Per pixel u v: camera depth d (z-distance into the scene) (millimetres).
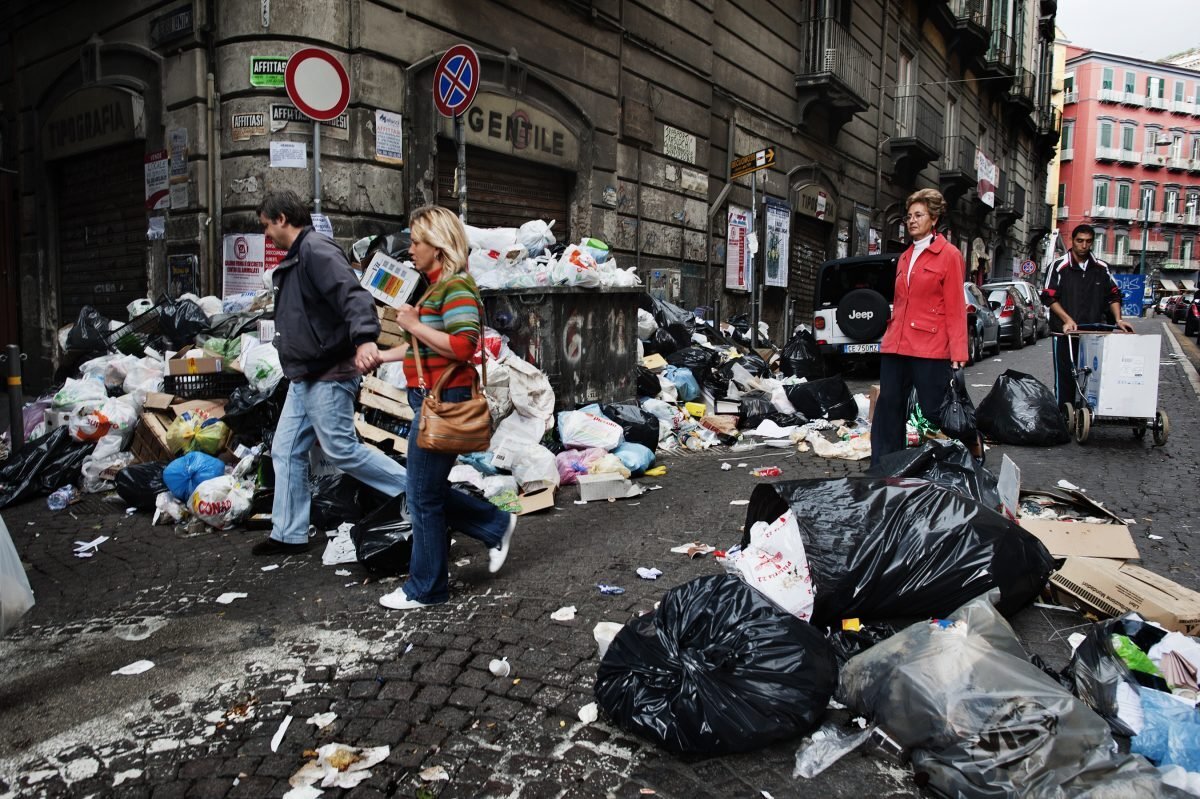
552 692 2750
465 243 3406
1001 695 2174
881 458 4344
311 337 4035
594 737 2477
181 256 8383
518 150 10117
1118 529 3957
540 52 10344
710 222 14672
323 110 7402
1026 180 45062
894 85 23344
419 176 8781
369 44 8125
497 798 2201
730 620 2510
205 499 4695
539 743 2455
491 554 3842
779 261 17562
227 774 2318
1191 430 7777
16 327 11477
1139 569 3434
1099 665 2494
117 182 9570
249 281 7887
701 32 13891
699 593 2600
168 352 6504
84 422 5766
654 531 4641
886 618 3008
